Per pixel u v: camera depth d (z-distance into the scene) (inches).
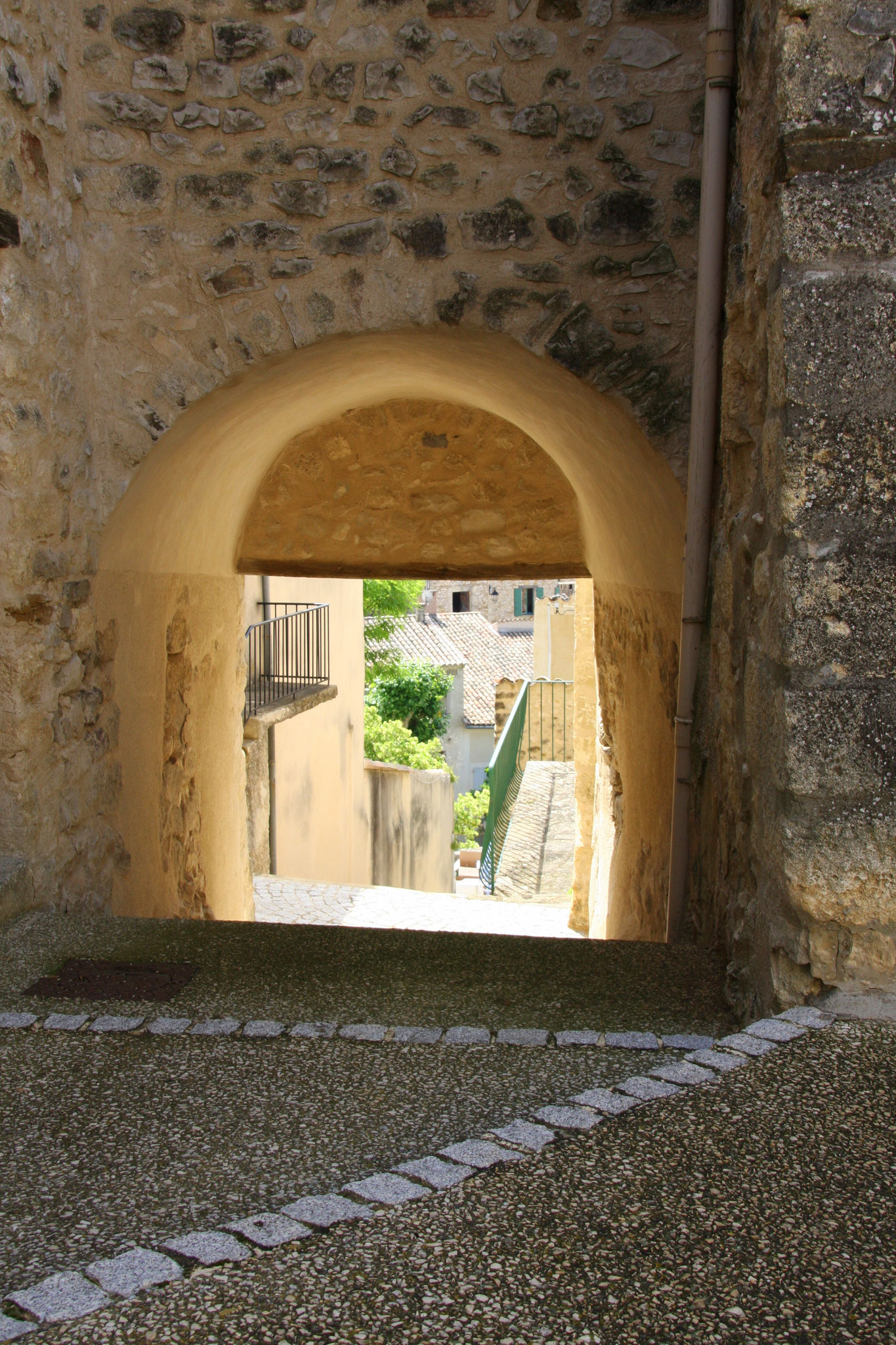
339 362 160.6
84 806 143.9
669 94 133.6
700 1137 58.9
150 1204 61.6
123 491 145.2
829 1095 63.6
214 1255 49.1
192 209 140.8
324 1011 93.2
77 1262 55.7
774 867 80.4
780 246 75.5
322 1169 65.4
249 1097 75.9
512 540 227.8
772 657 80.0
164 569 176.7
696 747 132.0
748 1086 65.0
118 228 141.5
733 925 100.5
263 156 139.3
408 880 537.3
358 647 472.7
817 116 74.1
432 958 108.7
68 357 135.6
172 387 143.3
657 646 163.3
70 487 136.7
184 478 167.6
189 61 138.5
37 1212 60.9
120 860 157.0
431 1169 56.0
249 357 142.2
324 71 137.4
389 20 135.9
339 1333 43.1
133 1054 83.6
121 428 144.3
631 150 134.9
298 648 384.8
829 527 74.2
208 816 209.6
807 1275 46.4
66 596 136.8
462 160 137.2
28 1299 46.5
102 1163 66.5
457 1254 48.3
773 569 80.4
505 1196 53.1
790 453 74.4
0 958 108.0
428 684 906.7
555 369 140.7
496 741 1080.8
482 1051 83.7
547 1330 43.0
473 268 138.3
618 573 191.0
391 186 138.3
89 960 107.5
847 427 73.8
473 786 1107.3
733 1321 43.4
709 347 121.6
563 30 134.2
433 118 136.9
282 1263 48.1
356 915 301.6
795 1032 72.3
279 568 230.7
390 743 682.8
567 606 724.7
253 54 137.9
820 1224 50.3
